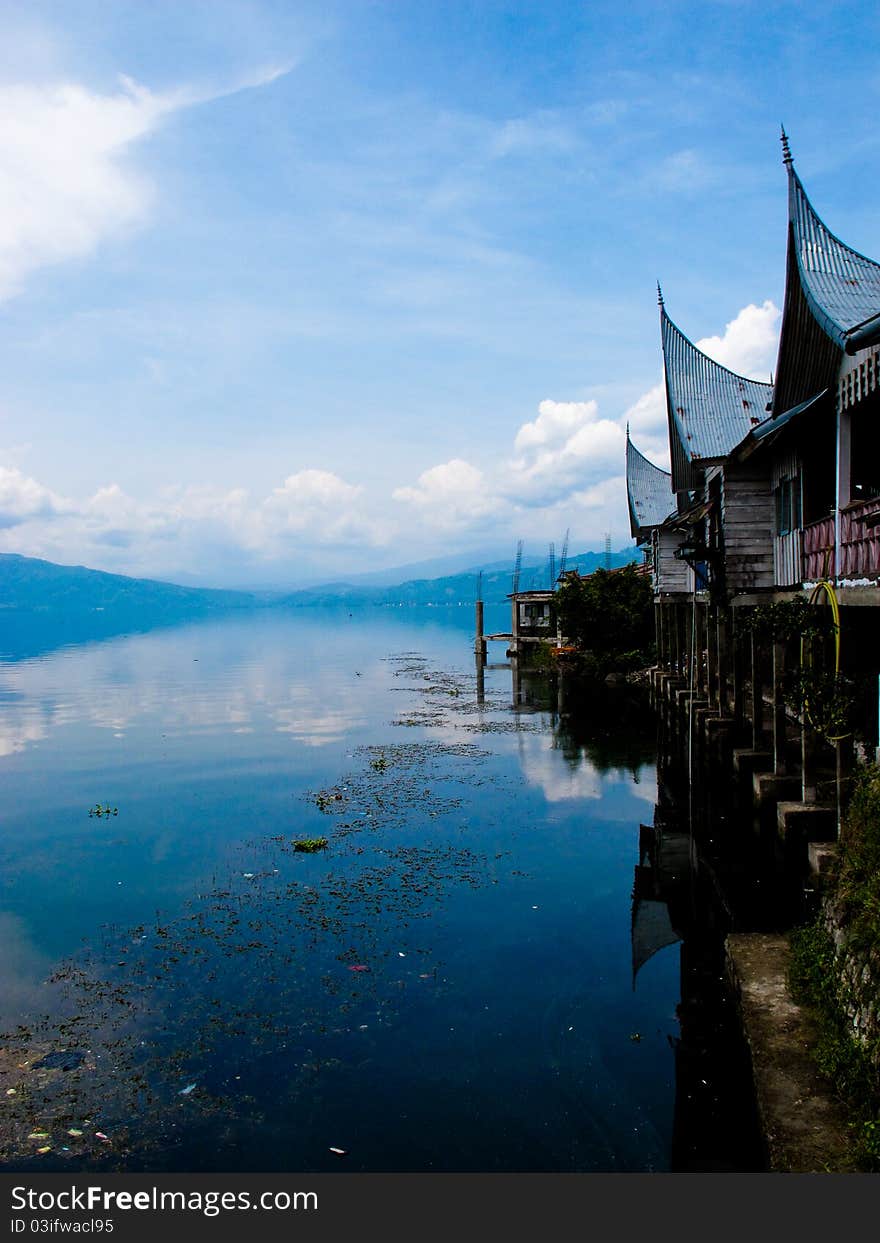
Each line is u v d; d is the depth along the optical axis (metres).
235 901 10.89
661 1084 6.80
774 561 16.31
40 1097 6.68
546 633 51.75
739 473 16.58
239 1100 6.62
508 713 26.81
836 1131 5.47
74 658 54.12
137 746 22.05
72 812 15.55
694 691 21.19
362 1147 6.07
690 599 23.95
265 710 28.34
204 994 8.37
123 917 10.44
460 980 8.62
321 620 141.25
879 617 13.51
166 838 13.77
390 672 42.12
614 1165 5.84
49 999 8.32
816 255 12.52
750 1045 6.61
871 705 10.84
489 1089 6.76
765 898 10.89
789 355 13.08
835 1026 6.35
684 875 11.80
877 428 12.70
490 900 10.81
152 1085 6.83
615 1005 8.11
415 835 13.64
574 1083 6.84
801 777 12.75
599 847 13.01
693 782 16.78
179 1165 5.90
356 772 18.36
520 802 15.67
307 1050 7.33
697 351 24.50
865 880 6.73
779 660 13.20
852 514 10.96
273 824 14.44
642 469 37.72
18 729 24.97
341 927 9.98
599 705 28.19
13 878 11.97
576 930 9.86
